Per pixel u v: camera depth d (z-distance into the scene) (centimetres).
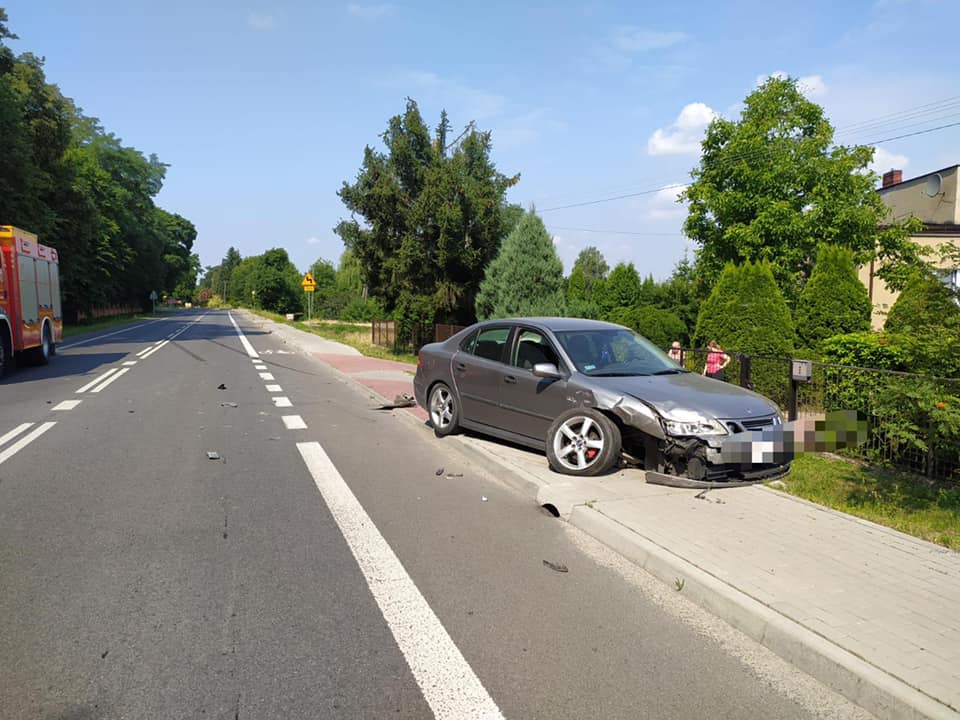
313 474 690
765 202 2020
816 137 2027
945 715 271
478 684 306
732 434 592
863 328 1380
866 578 408
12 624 356
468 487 649
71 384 1430
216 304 16338
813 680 318
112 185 5759
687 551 447
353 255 2627
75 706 283
